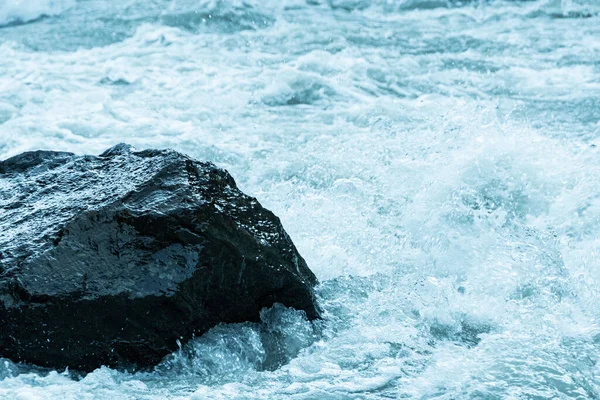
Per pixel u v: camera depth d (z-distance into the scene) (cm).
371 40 4562
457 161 2538
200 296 1617
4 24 5088
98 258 1577
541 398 1480
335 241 2147
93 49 4453
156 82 3794
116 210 1616
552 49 4319
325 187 2566
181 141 3067
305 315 1734
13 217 1697
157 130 3195
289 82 3694
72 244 1583
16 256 1561
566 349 1655
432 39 4591
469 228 2219
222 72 3925
